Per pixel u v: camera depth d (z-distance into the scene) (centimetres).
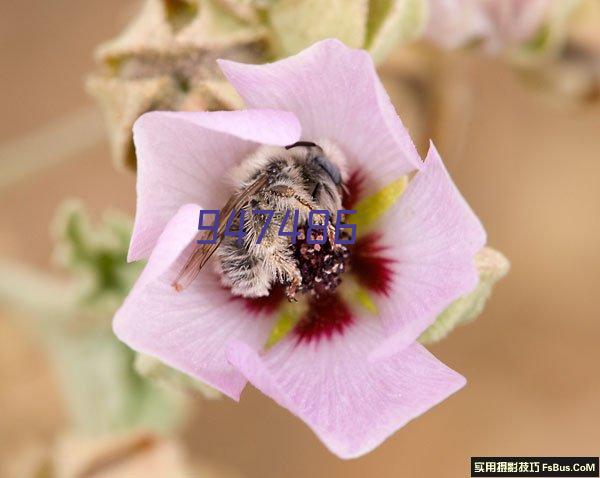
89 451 18
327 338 16
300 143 16
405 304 16
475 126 26
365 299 16
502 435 26
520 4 18
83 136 22
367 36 16
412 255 16
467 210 15
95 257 19
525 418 26
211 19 16
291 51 16
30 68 27
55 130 23
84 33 27
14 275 20
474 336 26
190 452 26
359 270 16
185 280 16
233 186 16
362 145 16
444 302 15
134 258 15
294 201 16
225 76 16
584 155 27
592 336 26
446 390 15
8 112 26
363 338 16
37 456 19
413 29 17
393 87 20
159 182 15
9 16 26
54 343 20
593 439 25
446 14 18
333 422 16
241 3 16
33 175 25
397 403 15
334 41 15
